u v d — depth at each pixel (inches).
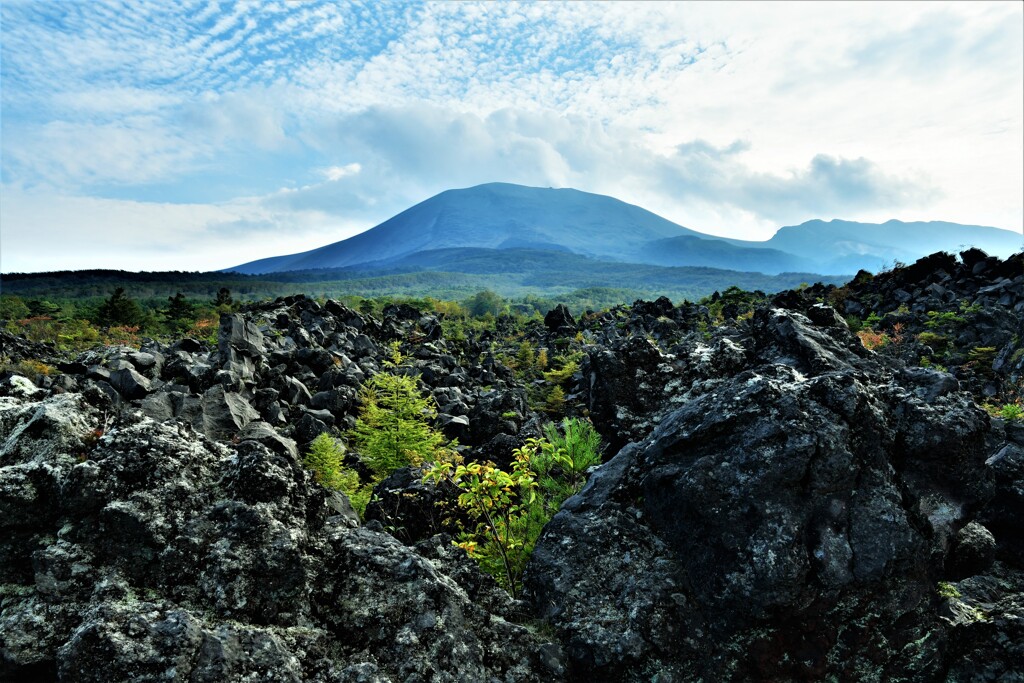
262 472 189.5
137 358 908.0
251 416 796.0
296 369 1154.0
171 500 175.8
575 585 227.0
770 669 189.8
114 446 183.9
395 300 5211.6
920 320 2079.2
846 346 465.4
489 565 288.0
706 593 199.6
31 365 1277.1
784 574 185.2
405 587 185.5
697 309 3511.3
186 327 3097.9
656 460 237.3
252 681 144.3
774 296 3240.7
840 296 2807.6
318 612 178.1
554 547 243.6
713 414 234.1
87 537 166.2
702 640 196.1
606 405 417.1
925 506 218.8
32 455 187.9
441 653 174.7
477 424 857.5
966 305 2047.2
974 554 233.8
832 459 204.4
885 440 218.5
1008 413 539.2
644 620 203.0
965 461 222.1
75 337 2425.0
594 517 243.6
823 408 220.2
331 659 165.2
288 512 187.8
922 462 223.0
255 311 2207.2
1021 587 257.0
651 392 418.0
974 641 200.7
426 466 430.0
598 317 3882.9
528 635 204.5
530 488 327.3
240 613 163.0
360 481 619.8
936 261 2620.6
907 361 1702.8
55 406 201.0
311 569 182.9
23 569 164.9
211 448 204.5
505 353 2623.0
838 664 189.2
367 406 930.7
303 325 1957.4
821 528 194.1
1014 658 190.2
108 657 138.0
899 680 193.2
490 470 299.3
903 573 190.4
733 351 434.3
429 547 223.6
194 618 152.7
